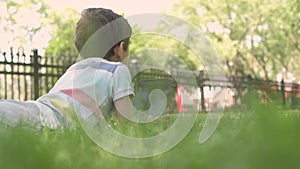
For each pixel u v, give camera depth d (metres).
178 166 0.69
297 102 3.11
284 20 22.02
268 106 0.76
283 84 17.56
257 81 17.05
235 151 0.69
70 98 2.74
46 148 0.97
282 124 0.68
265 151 0.59
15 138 1.17
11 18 23.23
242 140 0.92
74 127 2.36
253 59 24.00
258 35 22.73
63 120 2.67
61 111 2.68
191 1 22.67
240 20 22.53
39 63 11.60
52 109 2.68
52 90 2.86
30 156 0.82
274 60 23.48
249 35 22.86
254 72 23.33
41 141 1.26
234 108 2.60
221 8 22.50
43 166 0.81
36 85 11.32
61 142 1.45
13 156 0.81
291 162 0.56
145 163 0.94
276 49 22.94
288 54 23.06
